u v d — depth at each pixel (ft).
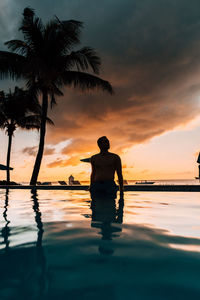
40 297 1.76
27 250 2.98
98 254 2.79
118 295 1.78
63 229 4.26
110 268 2.34
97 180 11.13
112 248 3.03
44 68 29.07
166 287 1.93
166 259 2.60
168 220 5.10
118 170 11.39
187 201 9.54
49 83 31.12
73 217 5.65
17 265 2.45
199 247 3.06
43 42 32.48
